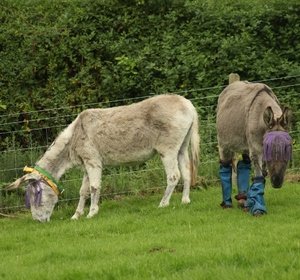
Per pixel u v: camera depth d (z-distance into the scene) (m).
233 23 14.85
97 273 6.50
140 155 10.16
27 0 16.17
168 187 9.99
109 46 14.78
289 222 8.27
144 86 14.20
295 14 14.98
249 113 8.74
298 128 12.47
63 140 10.29
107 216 9.72
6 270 7.04
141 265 6.62
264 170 8.25
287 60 14.27
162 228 8.49
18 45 15.00
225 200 9.45
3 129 13.78
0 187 11.39
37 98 14.20
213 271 6.25
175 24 15.09
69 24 15.20
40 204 9.99
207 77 14.00
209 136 12.42
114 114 10.23
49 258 7.46
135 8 15.38
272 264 6.32
